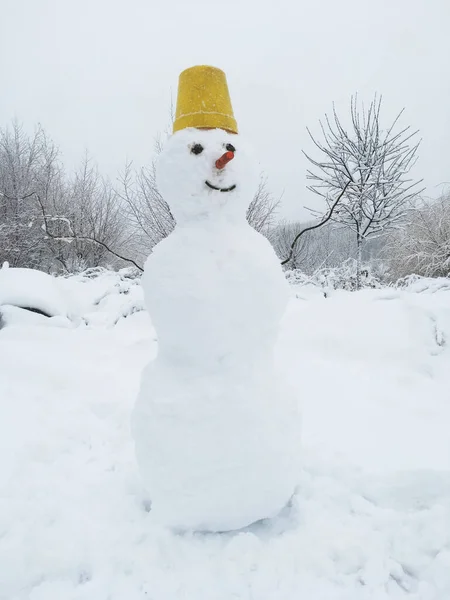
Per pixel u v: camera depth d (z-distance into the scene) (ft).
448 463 8.68
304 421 10.70
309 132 37.60
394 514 7.23
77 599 5.87
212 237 6.47
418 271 36.94
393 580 6.10
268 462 6.48
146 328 18.99
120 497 7.91
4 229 46.26
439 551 6.43
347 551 6.43
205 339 6.21
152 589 5.95
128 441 10.03
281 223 49.67
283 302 6.73
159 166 6.58
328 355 14.34
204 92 6.52
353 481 8.09
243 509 6.59
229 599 5.81
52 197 49.55
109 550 6.60
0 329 18.34
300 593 5.85
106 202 51.49
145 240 43.57
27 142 55.93
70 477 8.66
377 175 35.88
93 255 49.37
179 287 6.10
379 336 14.35
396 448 9.32
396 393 11.89
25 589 6.15
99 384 13.20
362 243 36.86
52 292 21.49
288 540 6.69
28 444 9.73
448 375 12.60
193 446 6.24
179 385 6.46
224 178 6.31
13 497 8.02
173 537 6.75
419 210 38.68
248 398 6.38
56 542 6.77
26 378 13.44
